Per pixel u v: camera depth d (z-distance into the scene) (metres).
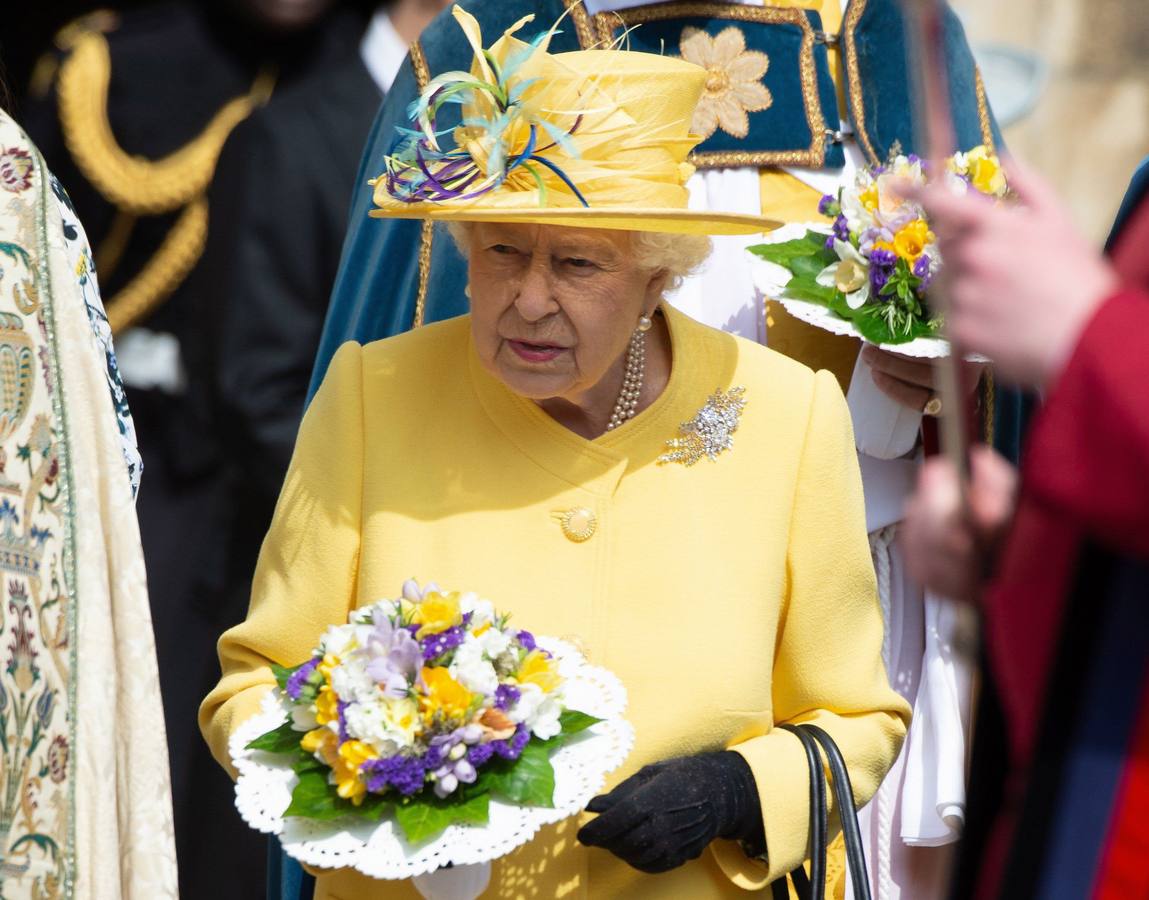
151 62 19.50
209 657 18.36
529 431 11.19
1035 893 7.05
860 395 14.05
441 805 9.55
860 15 15.18
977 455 7.27
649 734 10.62
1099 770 6.99
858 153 15.24
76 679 10.04
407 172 10.72
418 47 14.93
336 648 9.88
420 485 11.19
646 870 10.07
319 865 9.45
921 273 13.38
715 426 11.20
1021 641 7.20
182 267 19.11
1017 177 6.70
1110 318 6.40
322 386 11.66
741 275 14.63
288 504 11.41
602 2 14.75
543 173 10.49
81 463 10.17
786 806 10.55
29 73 23.62
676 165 10.94
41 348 10.11
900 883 14.39
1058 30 24.91
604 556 10.96
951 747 13.99
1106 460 6.41
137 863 10.25
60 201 10.59
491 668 9.66
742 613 10.86
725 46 14.77
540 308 10.43
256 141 18.53
